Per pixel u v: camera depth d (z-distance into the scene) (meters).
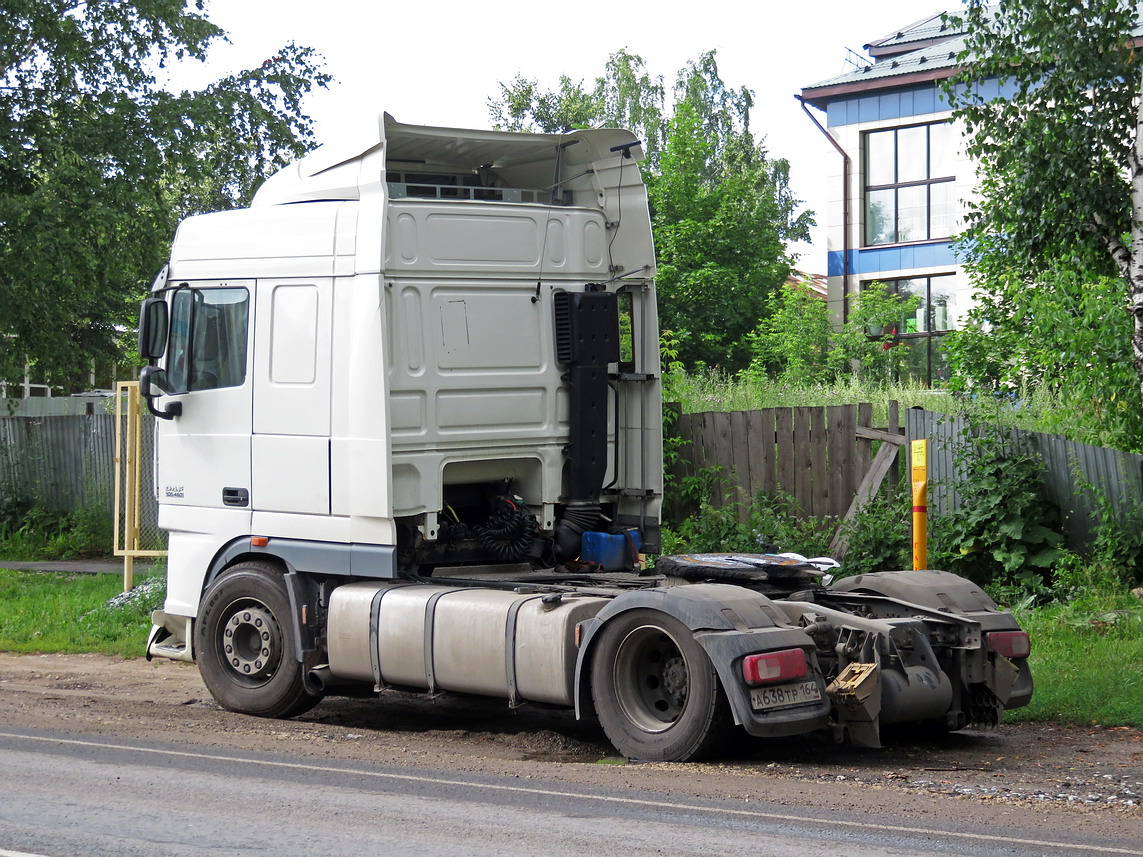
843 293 28.33
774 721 6.81
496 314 9.11
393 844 5.38
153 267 22.11
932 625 7.71
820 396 16.94
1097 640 10.23
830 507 13.53
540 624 7.71
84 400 36.16
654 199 33.38
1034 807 6.00
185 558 9.53
